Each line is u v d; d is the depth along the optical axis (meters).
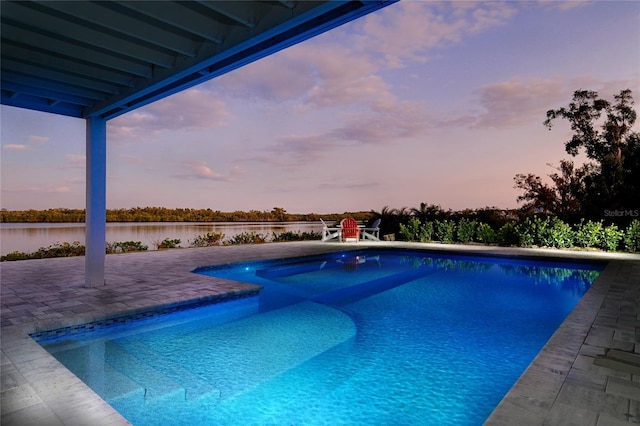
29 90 4.76
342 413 2.64
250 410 2.68
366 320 4.97
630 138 14.68
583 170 15.83
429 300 6.11
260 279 7.72
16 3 2.98
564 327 3.58
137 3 2.77
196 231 15.85
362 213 23.75
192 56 3.60
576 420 1.95
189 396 2.82
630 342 3.16
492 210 14.08
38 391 2.36
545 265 9.12
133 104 5.06
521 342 4.13
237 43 3.15
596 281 5.83
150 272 6.66
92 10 2.96
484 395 2.92
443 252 10.49
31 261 7.96
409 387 3.04
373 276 8.23
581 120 16.00
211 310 5.02
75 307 4.30
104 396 2.79
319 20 2.90
